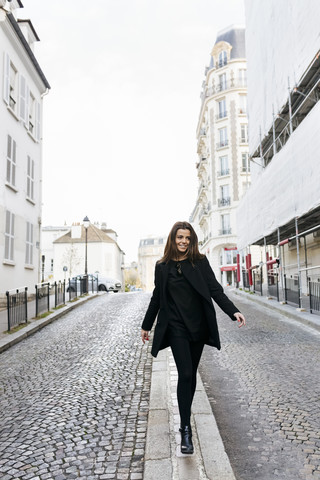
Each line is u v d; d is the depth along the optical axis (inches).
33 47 783.1
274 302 529.7
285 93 517.0
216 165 1626.5
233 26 1659.7
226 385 195.2
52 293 594.2
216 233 1603.1
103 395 186.1
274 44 561.6
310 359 236.7
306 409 157.5
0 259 581.9
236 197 1553.9
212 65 1689.2
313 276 587.5
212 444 124.0
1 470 119.3
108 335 346.9
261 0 626.5
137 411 163.2
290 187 470.0
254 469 114.0
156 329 127.0
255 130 714.2
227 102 1605.6
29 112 729.6
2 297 584.1
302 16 436.5
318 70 462.6
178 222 132.4
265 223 614.2
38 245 772.6
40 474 115.7
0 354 296.0
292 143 455.8
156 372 210.1
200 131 1862.7
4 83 603.5
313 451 122.8
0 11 570.9
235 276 1561.3
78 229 1759.4
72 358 267.7
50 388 202.7
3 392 201.0
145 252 4756.4
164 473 108.4
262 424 145.3
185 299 125.6
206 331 126.2
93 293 893.8
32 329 383.6
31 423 156.3
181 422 118.6
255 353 257.9
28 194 719.1
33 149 755.4
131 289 3014.3
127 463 119.9
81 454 127.1
